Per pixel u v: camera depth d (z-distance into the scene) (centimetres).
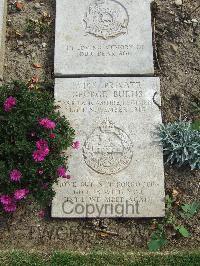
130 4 168
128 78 157
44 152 137
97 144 150
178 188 151
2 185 139
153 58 165
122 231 146
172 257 138
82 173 148
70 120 152
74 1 168
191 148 150
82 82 156
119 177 147
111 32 163
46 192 140
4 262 137
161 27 171
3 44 165
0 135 141
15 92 146
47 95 149
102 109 154
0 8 166
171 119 159
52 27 170
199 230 146
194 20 172
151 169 148
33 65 165
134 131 152
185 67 166
